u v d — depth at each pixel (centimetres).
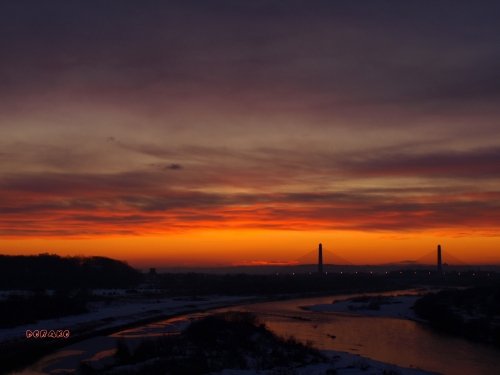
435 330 7162
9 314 7569
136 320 8569
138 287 19575
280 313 10062
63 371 4303
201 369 3694
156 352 4459
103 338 6384
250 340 4869
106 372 3819
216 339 4894
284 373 3569
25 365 4622
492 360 4825
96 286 17800
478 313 8212
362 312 10162
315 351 4581
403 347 5547
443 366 4509
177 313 10188
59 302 9056
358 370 3819
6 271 15775
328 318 8969
